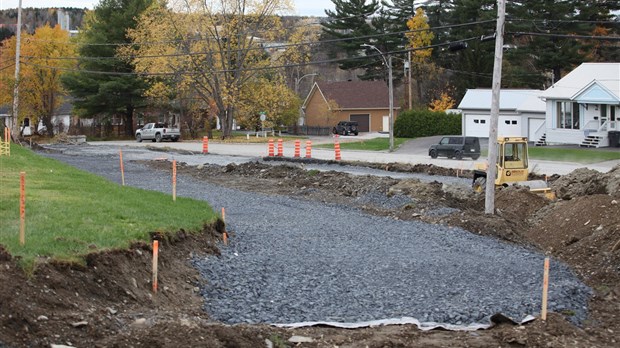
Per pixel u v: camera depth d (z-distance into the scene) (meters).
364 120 98.31
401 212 26.75
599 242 19.25
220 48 72.75
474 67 84.69
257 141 75.38
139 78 81.62
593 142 59.84
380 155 57.03
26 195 19.56
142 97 85.12
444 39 94.19
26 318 10.40
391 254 19.02
